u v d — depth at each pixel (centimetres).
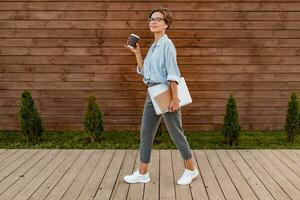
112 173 415
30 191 369
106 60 577
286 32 570
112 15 567
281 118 585
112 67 578
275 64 577
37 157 469
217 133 580
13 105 584
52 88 581
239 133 525
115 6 565
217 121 584
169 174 411
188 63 577
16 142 536
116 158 465
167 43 346
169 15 354
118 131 586
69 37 572
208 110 583
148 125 372
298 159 463
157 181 392
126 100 582
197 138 558
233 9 565
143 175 386
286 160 459
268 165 441
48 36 571
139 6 564
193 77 579
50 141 541
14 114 586
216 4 564
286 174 413
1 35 571
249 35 571
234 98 574
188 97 362
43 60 577
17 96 582
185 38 571
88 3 564
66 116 587
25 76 579
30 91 580
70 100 583
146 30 568
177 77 346
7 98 581
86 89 580
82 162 451
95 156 473
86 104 584
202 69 577
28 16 568
